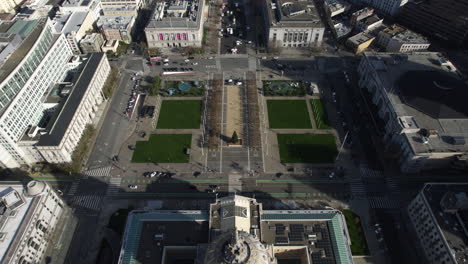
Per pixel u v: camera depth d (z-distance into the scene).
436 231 160.12
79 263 171.25
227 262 115.62
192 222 162.12
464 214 160.88
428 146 198.38
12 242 153.50
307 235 157.25
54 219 182.75
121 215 189.12
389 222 186.62
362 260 171.50
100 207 194.50
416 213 179.62
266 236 156.88
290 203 196.00
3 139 196.38
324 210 167.50
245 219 154.00
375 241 178.88
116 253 174.38
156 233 158.62
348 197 198.88
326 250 152.88
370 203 196.00
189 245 154.62
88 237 181.12
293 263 170.00
